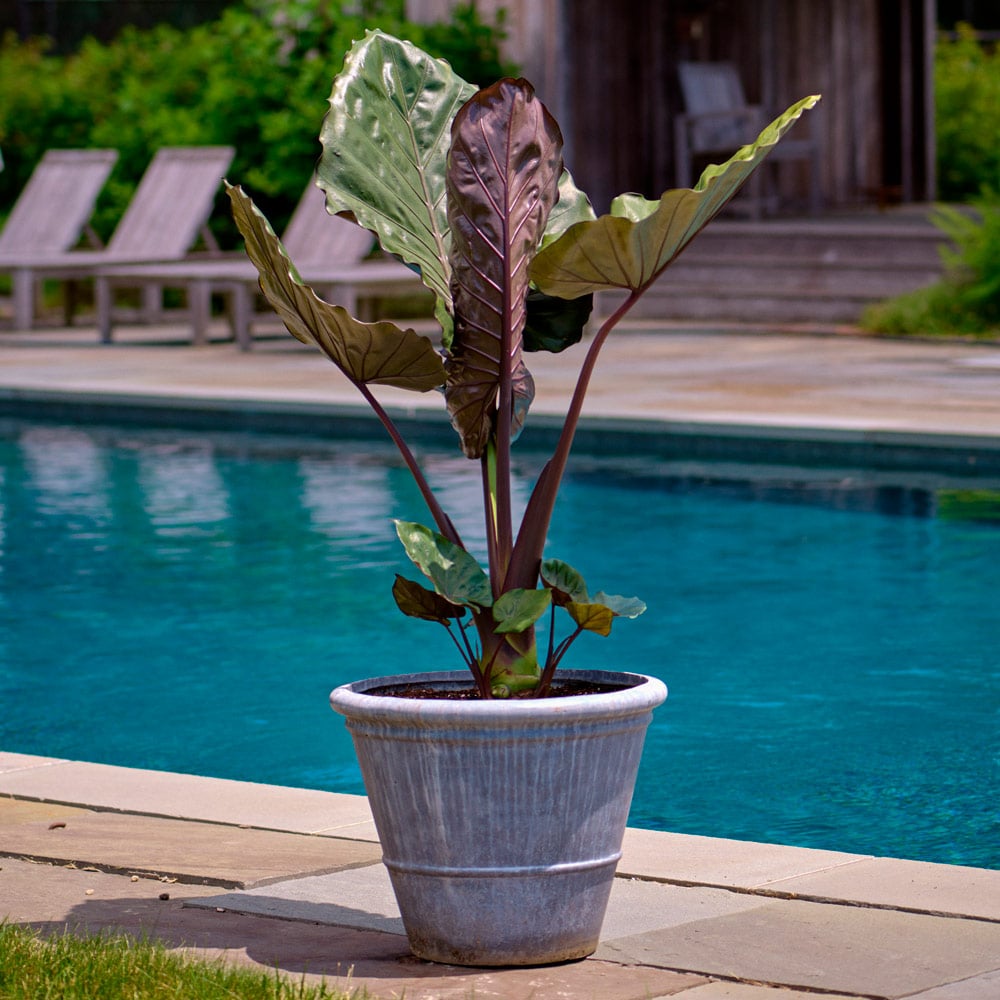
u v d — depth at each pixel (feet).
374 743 11.56
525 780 11.29
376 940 12.19
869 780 17.69
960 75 88.43
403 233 13.35
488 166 12.19
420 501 34.30
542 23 67.00
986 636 23.62
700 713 20.38
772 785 17.61
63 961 11.02
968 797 17.06
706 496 34.30
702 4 76.02
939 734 19.26
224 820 15.39
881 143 79.97
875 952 11.60
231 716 20.75
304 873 13.75
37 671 22.90
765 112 74.74
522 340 13.66
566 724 11.25
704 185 11.19
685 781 17.81
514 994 10.97
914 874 13.43
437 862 11.47
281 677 22.39
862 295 60.95
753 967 11.38
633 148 75.66
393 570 28.50
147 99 75.36
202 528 32.35
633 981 11.21
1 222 78.07
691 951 11.76
